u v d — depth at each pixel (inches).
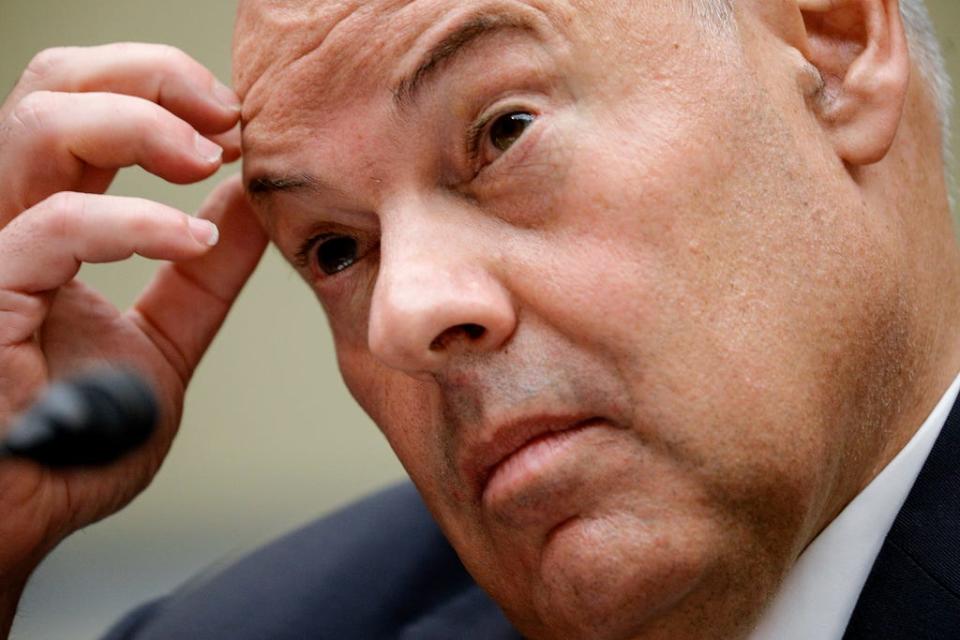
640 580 46.8
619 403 46.8
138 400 64.4
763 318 47.7
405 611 74.7
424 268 47.3
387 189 50.1
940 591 52.4
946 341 56.6
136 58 60.0
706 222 47.4
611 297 46.6
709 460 46.8
